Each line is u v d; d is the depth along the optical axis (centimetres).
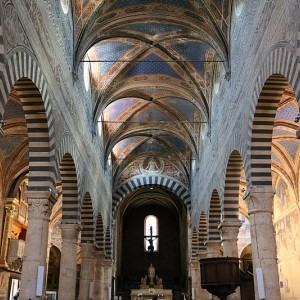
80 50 1512
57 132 1222
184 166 3086
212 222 1962
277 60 917
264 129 1127
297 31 796
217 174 1770
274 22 944
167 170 3212
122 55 1947
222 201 1603
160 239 4584
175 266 4472
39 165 1126
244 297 1898
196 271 2606
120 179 3209
